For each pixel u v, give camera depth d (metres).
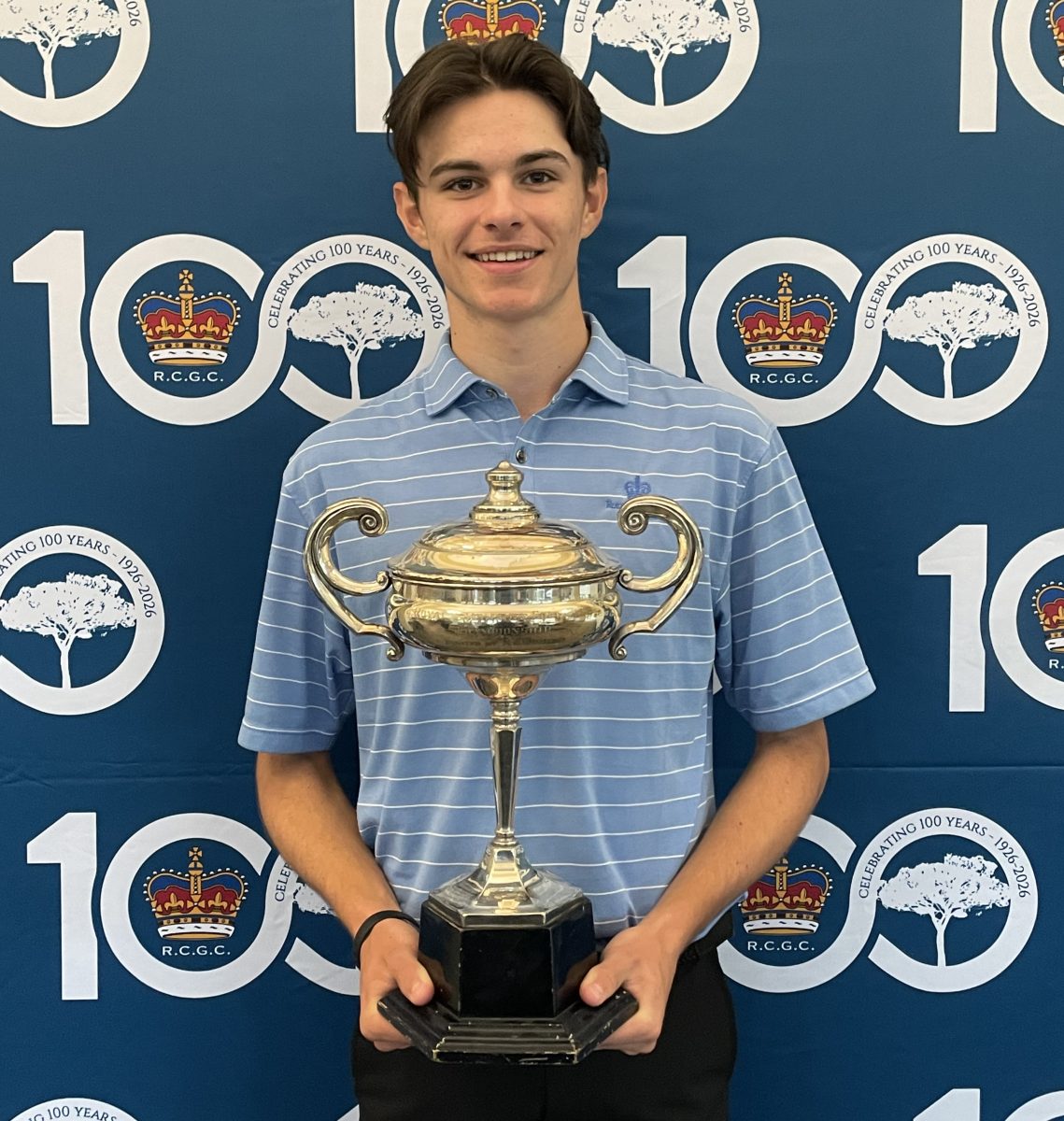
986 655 1.35
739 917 1.37
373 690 1.09
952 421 1.33
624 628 0.90
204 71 1.29
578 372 1.07
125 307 1.31
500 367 1.08
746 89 1.29
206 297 1.32
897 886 1.36
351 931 1.03
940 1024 1.37
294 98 1.29
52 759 1.36
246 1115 1.38
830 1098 1.37
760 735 1.16
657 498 0.89
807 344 1.32
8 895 1.36
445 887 0.95
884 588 1.35
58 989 1.37
